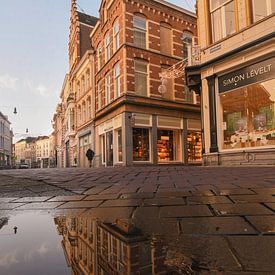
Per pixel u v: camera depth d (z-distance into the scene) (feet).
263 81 33.65
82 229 6.55
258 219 7.09
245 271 3.81
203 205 9.20
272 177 17.25
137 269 3.88
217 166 35.91
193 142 69.10
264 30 33.30
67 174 27.86
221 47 38.50
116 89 65.26
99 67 78.13
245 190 12.25
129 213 8.32
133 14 62.59
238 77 36.70
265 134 33.40
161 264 4.09
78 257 4.45
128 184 16.43
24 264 4.13
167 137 65.36
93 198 11.60
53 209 9.50
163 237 5.64
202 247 4.93
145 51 62.95
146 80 63.16
